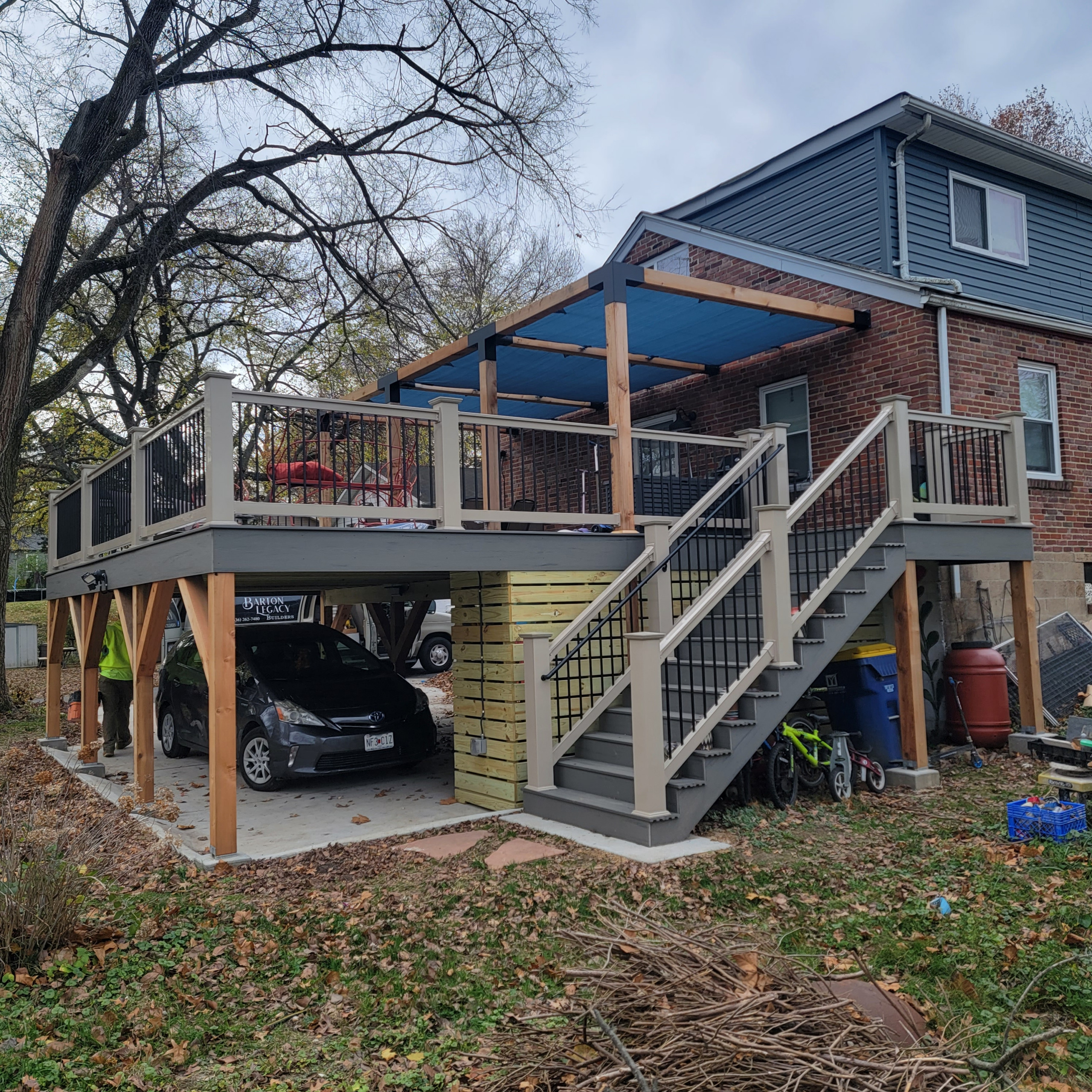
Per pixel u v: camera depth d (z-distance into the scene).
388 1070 3.47
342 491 8.92
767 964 3.29
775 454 8.97
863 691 8.20
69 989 4.09
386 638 13.66
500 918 4.96
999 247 13.08
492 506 8.81
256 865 6.15
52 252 13.92
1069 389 11.73
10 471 14.02
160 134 14.02
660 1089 2.71
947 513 8.65
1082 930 4.52
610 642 8.25
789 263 11.62
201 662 10.36
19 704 15.38
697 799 6.43
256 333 20.88
